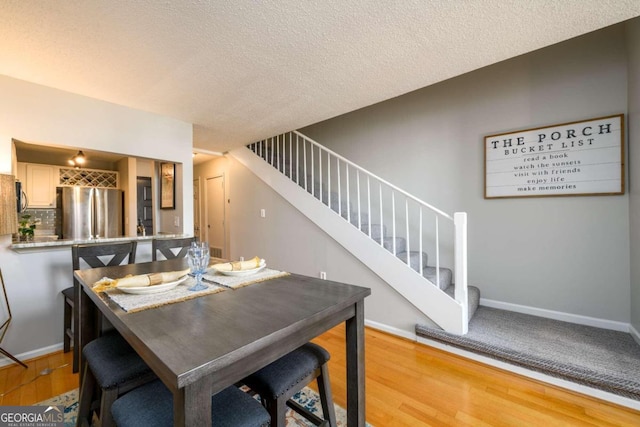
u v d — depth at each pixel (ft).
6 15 4.58
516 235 8.81
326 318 3.57
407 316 8.18
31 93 7.00
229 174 15.14
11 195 6.43
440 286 8.39
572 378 5.69
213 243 17.53
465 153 9.70
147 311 3.26
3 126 6.63
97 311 4.96
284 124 10.42
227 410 2.79
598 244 7.63
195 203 19.53
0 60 5.98
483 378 6.22
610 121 7.36
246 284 4.43
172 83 7.14
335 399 5.61
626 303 7.30
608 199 7.48
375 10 4.57
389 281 8.47
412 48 5.68
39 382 6.06
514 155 8.73
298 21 4.84
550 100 8.23
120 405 2.89
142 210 15.16
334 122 13.30
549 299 8.33
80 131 7.74
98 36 5.20
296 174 12.34
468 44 5.56
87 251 6.23
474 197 9.53
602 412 5.14
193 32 5.12
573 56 7.91
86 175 15.12
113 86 7.26
